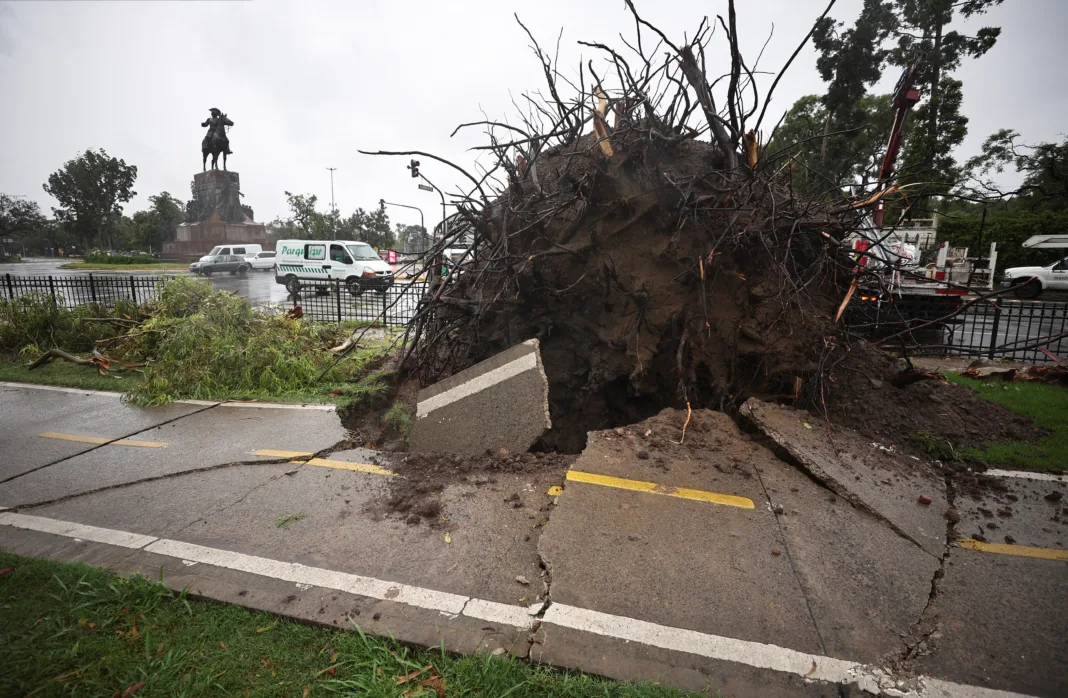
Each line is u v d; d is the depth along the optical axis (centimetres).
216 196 4219
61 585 265
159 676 214
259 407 568
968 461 417
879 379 528
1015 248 2341
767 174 538
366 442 499
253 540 312
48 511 349
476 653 226
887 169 970
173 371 629
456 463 414
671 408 473
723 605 253
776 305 501
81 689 209
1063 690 211
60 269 4016
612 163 558
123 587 264
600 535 302
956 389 557
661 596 258
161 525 330
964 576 279
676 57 550
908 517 328
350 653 227
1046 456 422
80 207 6056
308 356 712
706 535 304
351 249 2095
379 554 297
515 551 298
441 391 504
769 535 305
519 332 579
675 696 204
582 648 229
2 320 834
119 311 873
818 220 513
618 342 526
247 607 256
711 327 508
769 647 229
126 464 421
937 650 230
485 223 594
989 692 210
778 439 400
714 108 554
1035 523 331
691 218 512
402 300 1242
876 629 241
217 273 3172
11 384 659
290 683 213
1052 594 266
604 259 537
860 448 409
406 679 214
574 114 639
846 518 325
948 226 2103
